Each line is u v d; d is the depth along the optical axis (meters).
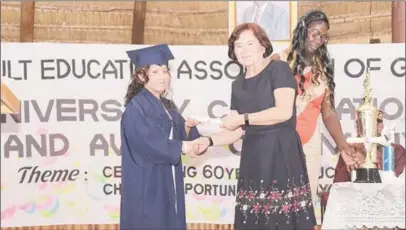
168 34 4.89
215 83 4.64
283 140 3.74
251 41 3.95
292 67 4.43
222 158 4.64
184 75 4.64
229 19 4.66
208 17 4.87
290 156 3.73
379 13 4.81
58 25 4.83
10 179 4.54
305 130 4.39
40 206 4.57
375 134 3.51
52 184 4.59
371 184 3.25
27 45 4.55
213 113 4.64
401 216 3.20
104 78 4.61
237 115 3.83
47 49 4.57
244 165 3.80
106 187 4.63
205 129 4.57
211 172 4.64
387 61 4.61
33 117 4.55
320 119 4.49
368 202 3.25
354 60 4.61
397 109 4.61
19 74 4.54
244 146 3.82
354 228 3.28
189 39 4.89
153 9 4.89
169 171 3.88
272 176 3.71
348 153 4.40
